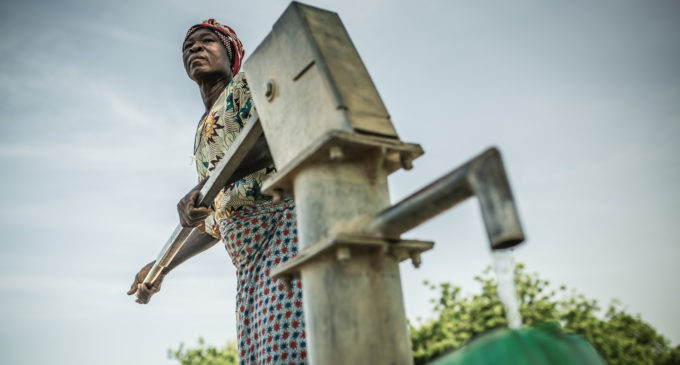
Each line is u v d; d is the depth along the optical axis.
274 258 1.83
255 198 1.91
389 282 1.07
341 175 1.08
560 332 0.95
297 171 1.14
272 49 1.34
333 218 1.06
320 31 1.24
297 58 1.24
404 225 1.01
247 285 1.89
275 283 1.77
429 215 0.95
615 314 27.09
